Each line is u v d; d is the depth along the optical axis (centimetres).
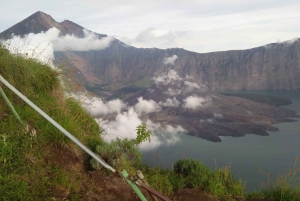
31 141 391
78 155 449
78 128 516
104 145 477
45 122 446
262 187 585
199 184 543
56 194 346
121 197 407
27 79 539
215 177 561
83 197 367
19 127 402
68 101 621
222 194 540
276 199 557
